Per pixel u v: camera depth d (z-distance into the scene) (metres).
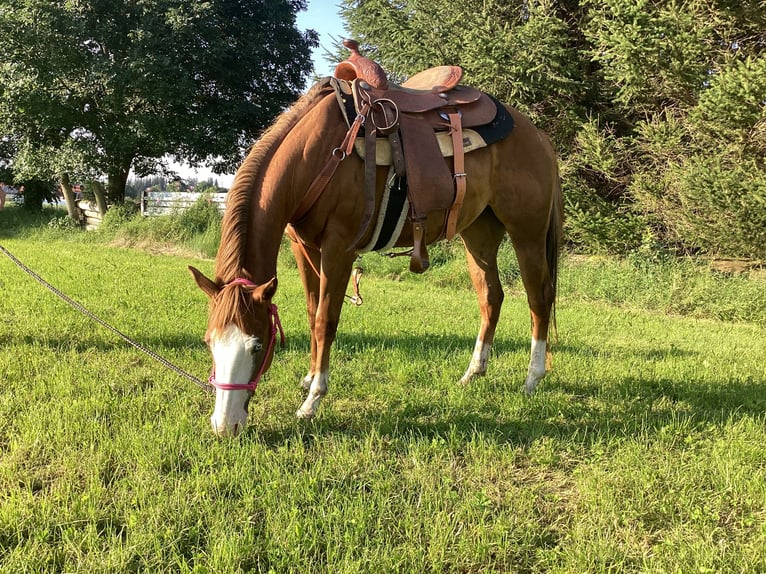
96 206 19.23
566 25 9.79
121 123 16.86
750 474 2.54
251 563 1.87
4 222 18.95
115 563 1.79
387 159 3.02
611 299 8.77
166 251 13.50
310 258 3.25
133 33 15.41
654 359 4.66
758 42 8.95
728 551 1.98
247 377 2.41
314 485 2.30
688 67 8.26
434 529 2.02
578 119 10.28
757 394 3.70
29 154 16.69
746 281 8.30
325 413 3.13
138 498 2.15
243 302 2.38
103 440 2.61
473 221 3.76
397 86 3.27
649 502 2.30
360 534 1.99
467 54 10.01
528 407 3.35
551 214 3.87
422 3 11.10
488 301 3.90
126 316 5.20
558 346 5.07
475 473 2.51
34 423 2.73
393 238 3.21
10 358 3.75
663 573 1.85
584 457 2.74
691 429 3.08
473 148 3.30
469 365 3.92
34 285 6.58
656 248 9.76
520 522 2.14
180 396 3.28
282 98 20.41
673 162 8.85
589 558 1.92
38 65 15.41
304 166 2.88
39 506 2.09
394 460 2.61
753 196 7.60
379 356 4.30
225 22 17.77
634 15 8.20
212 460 2.46
